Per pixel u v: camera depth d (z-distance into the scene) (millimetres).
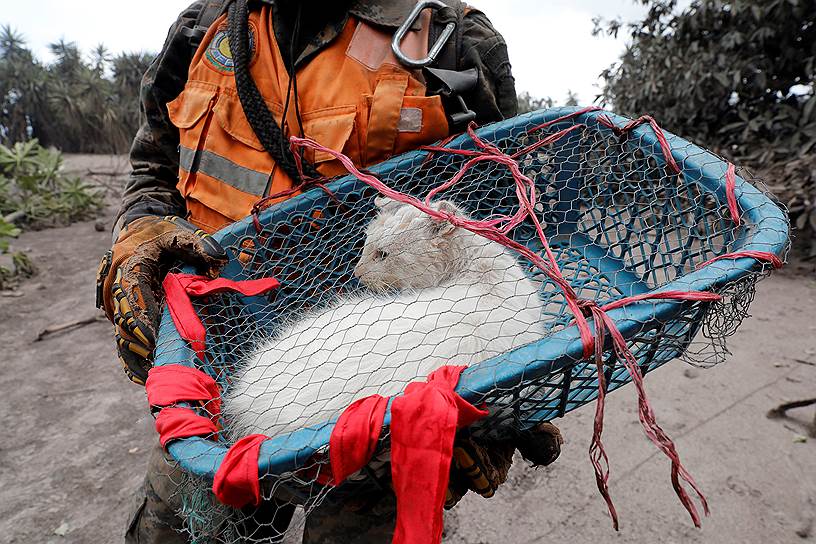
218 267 1621
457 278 1661
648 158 1690
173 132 1996
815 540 2375
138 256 1544
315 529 1515
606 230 1765
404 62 1717
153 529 1567
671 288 1129
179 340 1375
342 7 1777
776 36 6035
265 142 1747
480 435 1346
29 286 6727
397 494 992
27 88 21750
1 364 4812
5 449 3666
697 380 3525
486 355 1383
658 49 6895
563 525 2584
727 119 6613
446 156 1771
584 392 1396
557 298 1652
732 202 1366
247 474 1008
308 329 1539
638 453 2965
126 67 22516
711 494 2654
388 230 1861
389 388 1352
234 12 1793
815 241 5094
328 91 1749
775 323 4109
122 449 3615
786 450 2863
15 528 2988
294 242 1825
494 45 1882
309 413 1391
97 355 4918
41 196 10156
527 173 1865
